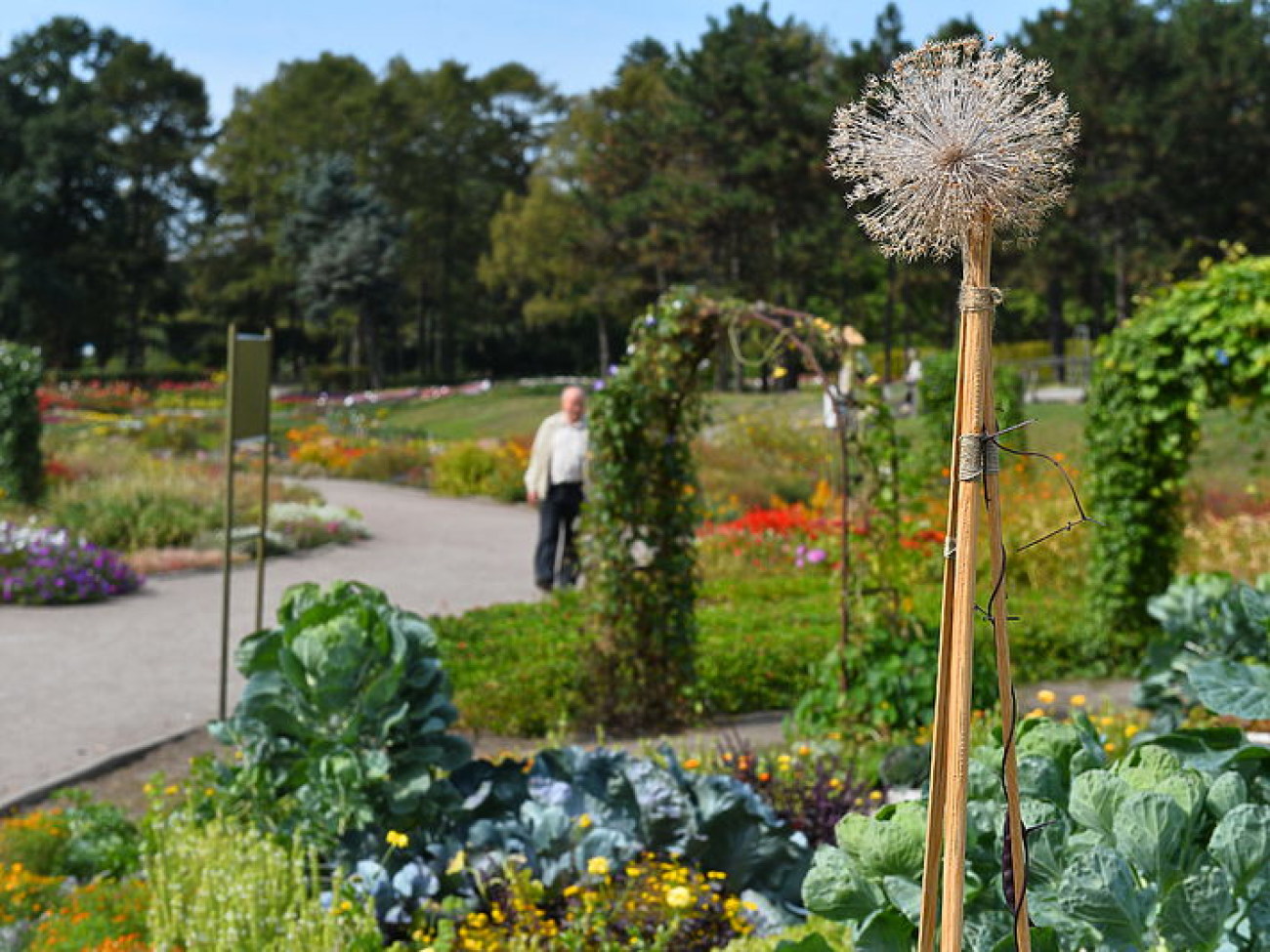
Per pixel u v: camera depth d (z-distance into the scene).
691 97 46.34
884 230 1.89
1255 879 2.37
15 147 68.19
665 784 4.63
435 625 10.41
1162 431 8.70
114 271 71.38
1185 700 5.99
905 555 7.23
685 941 4.17
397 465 27.45
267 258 76.06
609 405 7.68
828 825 5.11
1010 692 1.98
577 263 54.91
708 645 9.38
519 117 78.94
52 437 25.45
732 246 48.22
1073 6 44.31
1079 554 12.40
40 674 9.22
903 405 30.67
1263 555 11.66
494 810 4.82
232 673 9.38
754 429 25.14
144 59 73.69
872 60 40.16
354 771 4.50
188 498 17.59
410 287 76.00
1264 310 7.81
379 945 4.05
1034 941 2.36
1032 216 1.87
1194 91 41.69
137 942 4.18
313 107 75.00
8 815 6.21
